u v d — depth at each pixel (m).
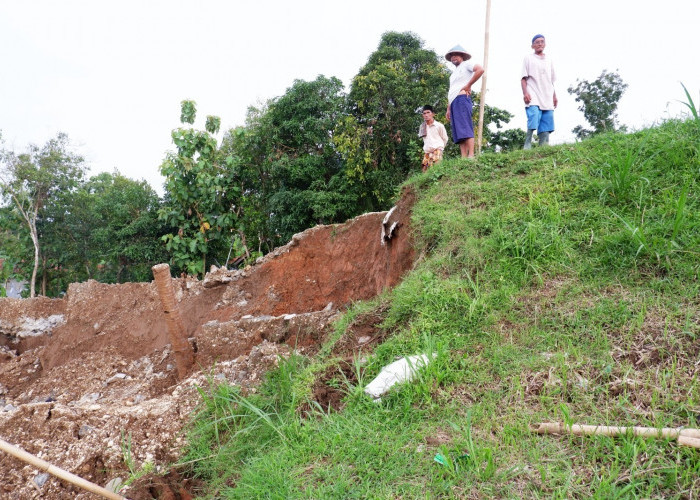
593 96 16.20
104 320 10.87
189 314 10.10
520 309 4.31
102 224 21.91
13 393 10.00
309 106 17.20
